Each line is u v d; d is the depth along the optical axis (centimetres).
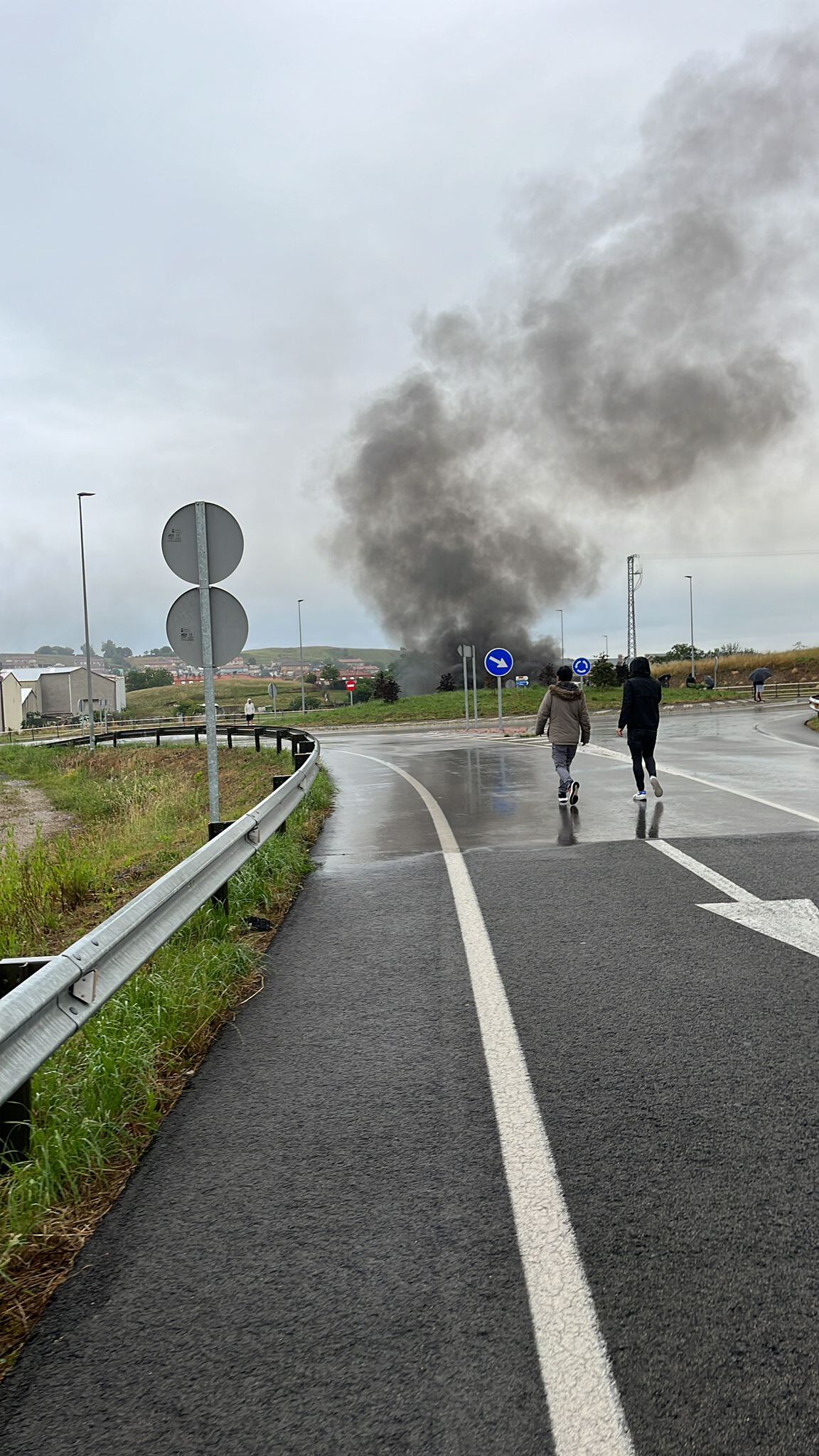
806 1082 370
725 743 2238
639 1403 206
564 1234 272
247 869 774
